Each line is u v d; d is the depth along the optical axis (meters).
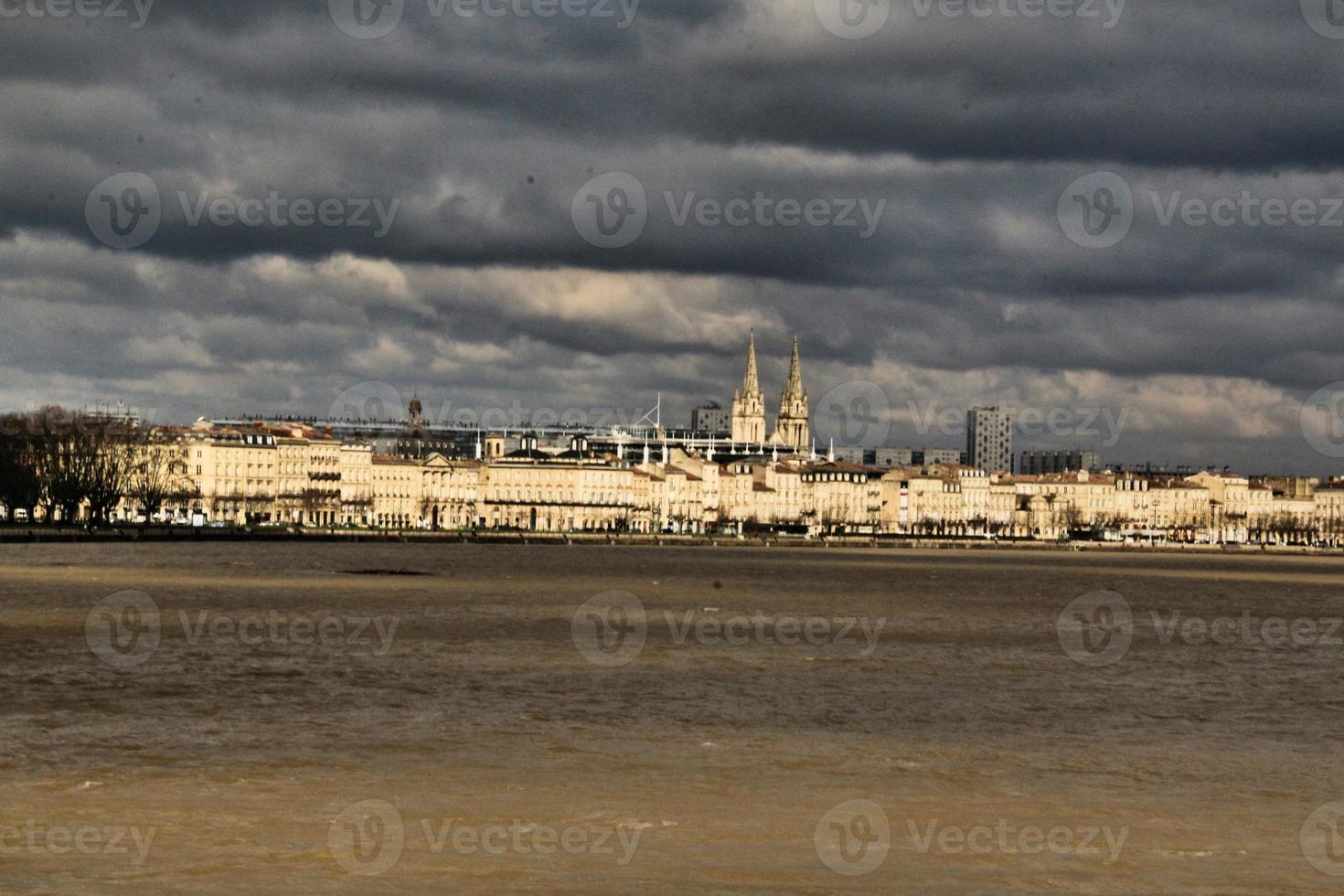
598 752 182.12
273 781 164.62
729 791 163.88
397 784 164.12
